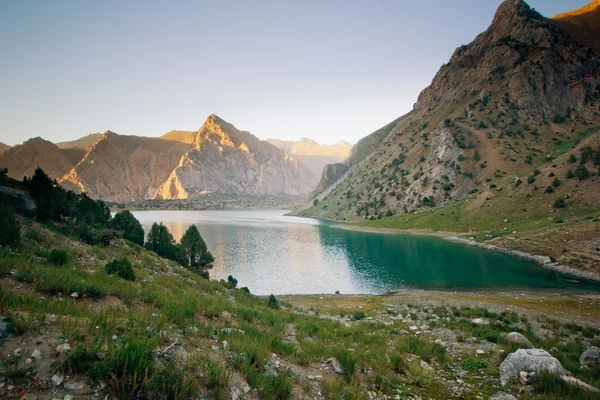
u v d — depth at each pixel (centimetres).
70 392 529
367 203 19525
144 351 649
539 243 7194
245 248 9500
